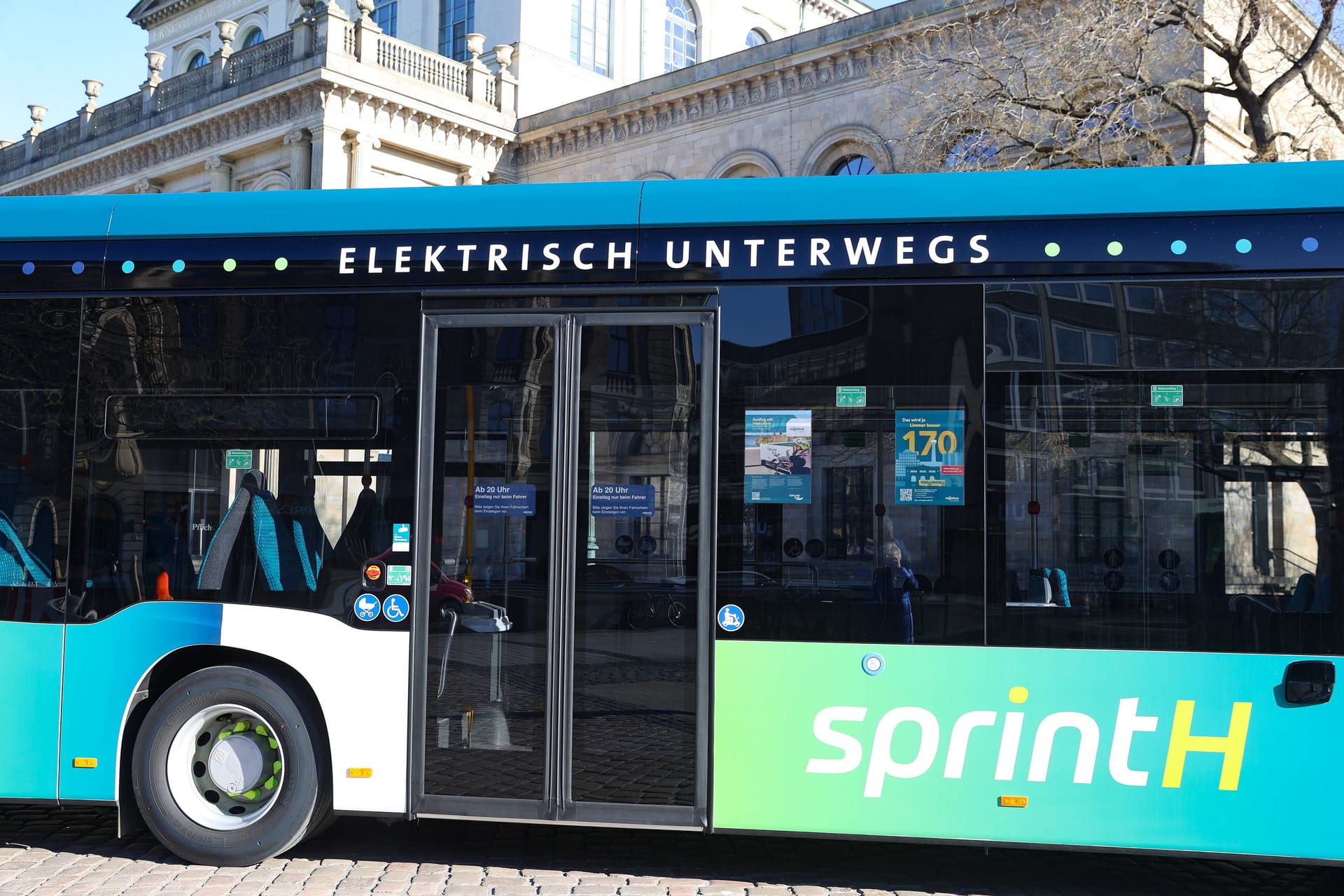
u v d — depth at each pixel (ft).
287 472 18.80
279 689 18.52
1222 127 60.70
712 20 147.13
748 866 18.90
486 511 18.30
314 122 109.40
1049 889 18.03
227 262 19.25
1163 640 16.65
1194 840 16.44
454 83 118.21
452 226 18.81
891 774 17.08
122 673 18.84
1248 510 16.65
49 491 19.29
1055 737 16.76
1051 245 17.54
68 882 17.58
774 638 17.43
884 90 66.74
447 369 18.61
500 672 18.03
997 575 17.04
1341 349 16.67
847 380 17.70
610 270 18.42
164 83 126.21
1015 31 55.72
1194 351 17.01
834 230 18.07
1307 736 16.24
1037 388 17.26
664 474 17.97
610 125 114.01
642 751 17.63
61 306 19.53
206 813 18.70
